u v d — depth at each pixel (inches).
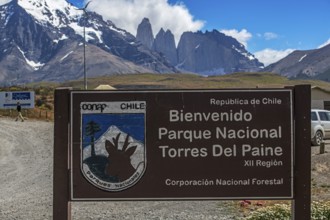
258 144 273.7
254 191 273.6
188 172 273.4
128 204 465.4
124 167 272.5
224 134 273.7
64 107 270.7
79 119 271.4
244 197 273.6
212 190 273.6
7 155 945.5
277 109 273.6
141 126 273.0
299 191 272.7
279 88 273.1
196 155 273.6
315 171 661.9
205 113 273.9
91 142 271.6
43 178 662.5
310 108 272.5
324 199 472.4
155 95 273.3
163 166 273.1
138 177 272.5
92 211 436.8
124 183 272.2
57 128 270.4
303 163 272.7
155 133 273.1
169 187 273.1
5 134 1315.2
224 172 273.6
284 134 273.1
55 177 270.2
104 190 271.7
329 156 750.5
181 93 273.7
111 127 272.4
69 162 271.4
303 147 272.7
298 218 272.7
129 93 273.1
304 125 272.5
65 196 270.4
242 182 273.6
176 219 401.7
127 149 272.5
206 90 273.9
